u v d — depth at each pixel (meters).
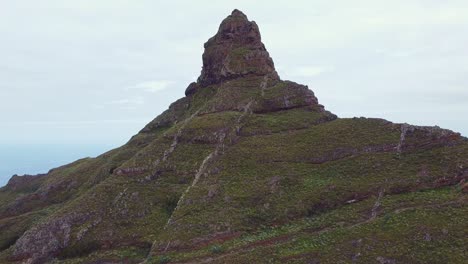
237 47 108.25
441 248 43.81
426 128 68.81
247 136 79.12
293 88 93.31
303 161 69.94
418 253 43.72
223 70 102.75
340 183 62.41
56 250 60.91
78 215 65.44
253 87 95.44
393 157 65.62
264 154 72.69
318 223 55.25
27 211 99.38
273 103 88.88
